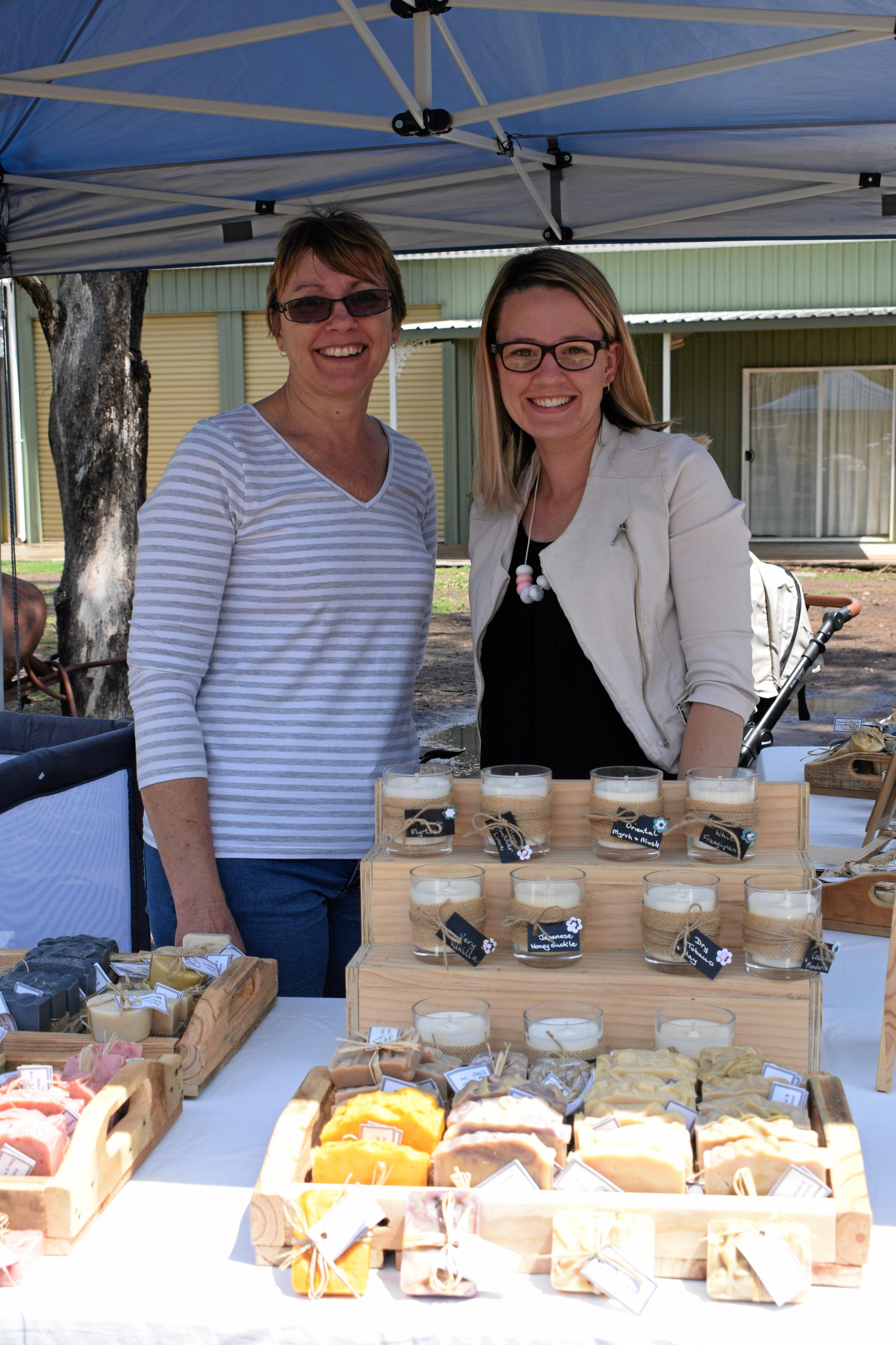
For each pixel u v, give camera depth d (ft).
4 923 7.15
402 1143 3.75
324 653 6.12
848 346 44.45
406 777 5.08
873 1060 4.83
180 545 5.88
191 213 10.61
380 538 6.30
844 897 6.41
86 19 8.37
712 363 45.24
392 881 4.97
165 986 4.93
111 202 10.61
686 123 9.14
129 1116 4.09
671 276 43.96
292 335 6.10
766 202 9.80
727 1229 3.36
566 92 7.25
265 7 8.03
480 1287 3.34
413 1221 3.44
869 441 45.11
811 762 9.64
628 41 8.04
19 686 15.40
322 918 6.21
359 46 8.27
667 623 6.38
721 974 4.54
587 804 5.12
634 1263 3.34
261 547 6.04
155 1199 3.88
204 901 5.75
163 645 5.89
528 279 6.14
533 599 6.42
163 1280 3.43
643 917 4.61
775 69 8.08
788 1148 3.60
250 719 6.06
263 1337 3.24
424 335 40.11
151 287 46.16
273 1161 3.67
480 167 9.95
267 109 7.52
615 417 6.57
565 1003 4.37
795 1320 3.22
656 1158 3.55
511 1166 3.59
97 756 7.70
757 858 4.88
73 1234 3.55
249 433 6.18
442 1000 4.43
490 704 6.87
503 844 4.92
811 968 4.46
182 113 9.12
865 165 9.34
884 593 39.65
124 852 8.00
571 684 6.44
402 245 10.92
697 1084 4.13
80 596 19.86
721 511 6.20
